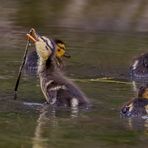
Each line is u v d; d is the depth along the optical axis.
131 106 15.62
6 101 16.59
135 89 18.41
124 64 21.56
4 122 14.90
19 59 21.45
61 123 14.92
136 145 13.52
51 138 13.84
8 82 18.62
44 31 27.12
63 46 21.19
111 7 31.94
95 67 21.03
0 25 27.97
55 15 30.75
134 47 24.20
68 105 16.44
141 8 31.80
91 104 16.52
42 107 16.25
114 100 16.95
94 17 30.50
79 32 27.16
